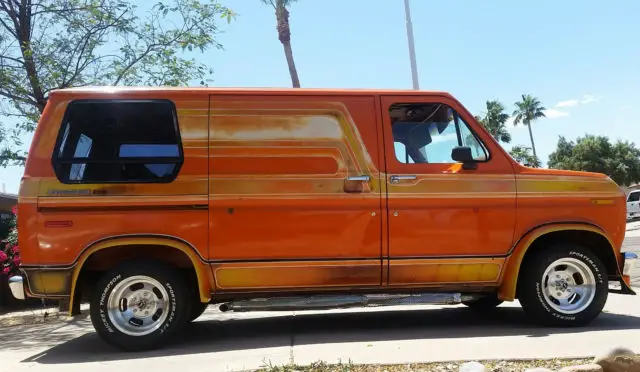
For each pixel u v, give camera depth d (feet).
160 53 34.58
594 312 17.89
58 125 16.58
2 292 31.60
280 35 61.05
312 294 17.52
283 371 13.03
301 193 16.88
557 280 18.07
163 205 16.42
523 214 17.67
